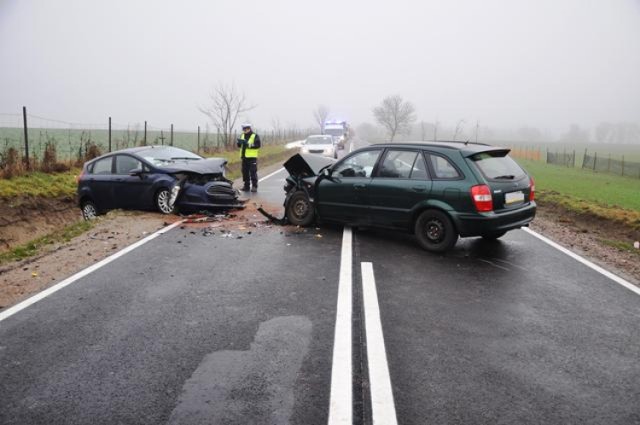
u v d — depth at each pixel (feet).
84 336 13.65
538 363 12.16
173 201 31.78
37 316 15.11
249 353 12.56
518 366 11.98
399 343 13.23
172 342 13.24
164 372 11.59
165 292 17.37
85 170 35.94
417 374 11.52
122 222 29.99
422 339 13.52
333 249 23.67
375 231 27.96
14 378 11.37
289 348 12.84
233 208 34.19
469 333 13.96
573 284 18.76
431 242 23.21
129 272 19.79
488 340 13.50
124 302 16.34
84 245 24.34
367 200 25.35
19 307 15.87
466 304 16.35
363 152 26.35
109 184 34.37
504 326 14.51
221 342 13.23
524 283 18.80
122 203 34.04
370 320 14.83
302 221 28.99
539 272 20.35
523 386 11.03
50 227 37.06
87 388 10.90
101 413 9.94
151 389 10.84
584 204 37.37
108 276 19.22
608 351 12.91
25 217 35.96
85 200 35.83
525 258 22.63
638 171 74.28
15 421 9.67
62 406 10.19
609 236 29.94
